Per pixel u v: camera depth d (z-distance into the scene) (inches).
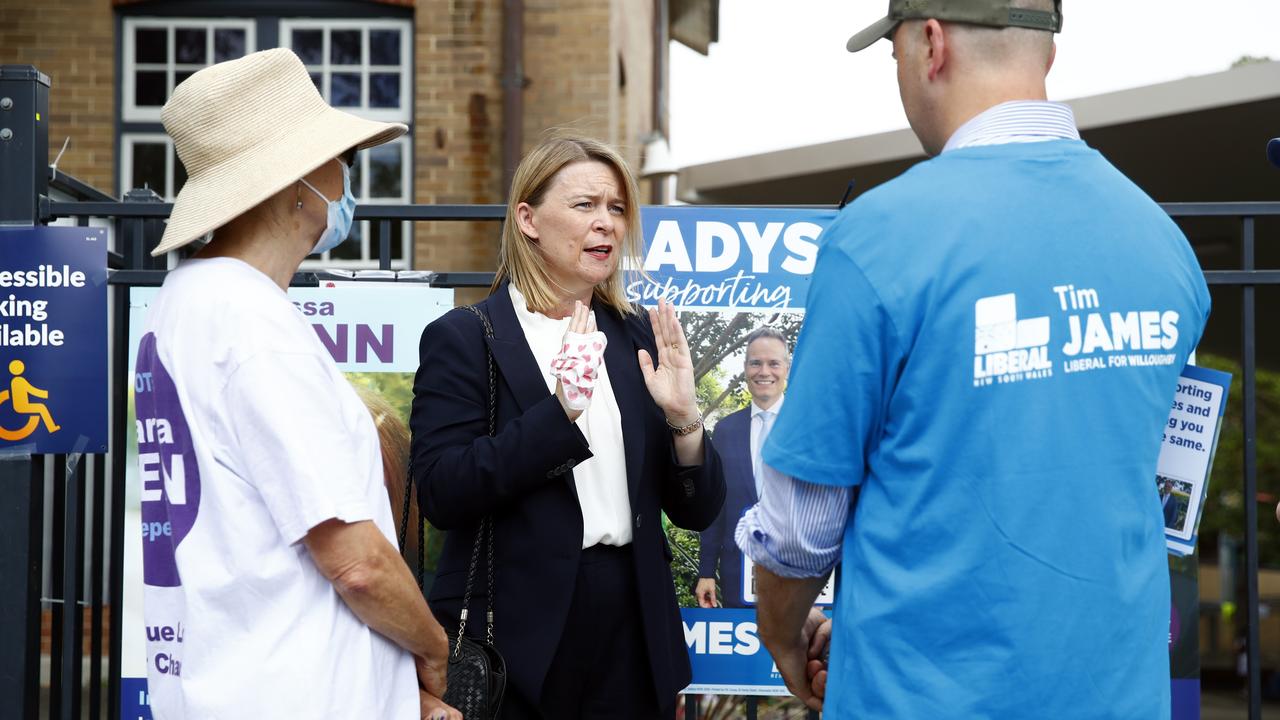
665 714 92.6
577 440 87.1
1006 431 62.4
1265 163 279.3
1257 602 113.2
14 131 114.2
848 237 65.4
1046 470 62.2
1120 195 66.5
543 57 298.4
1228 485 655.1
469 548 92.7
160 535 74.4
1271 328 336.2
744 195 323.0
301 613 69.2
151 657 74.5
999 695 61.7
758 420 118.3
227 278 72.1
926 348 63.1
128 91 289.1
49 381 113.2
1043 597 61.7
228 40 293.1
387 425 117.9
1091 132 261.6
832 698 67.2
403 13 295.4
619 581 92.7
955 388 62.8
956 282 63.0
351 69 296.4
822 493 67.5
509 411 93.4
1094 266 64.2
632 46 380.8
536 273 97.8
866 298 64.1
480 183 293.0
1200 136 261.9
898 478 64.8
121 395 119.4
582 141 99.4
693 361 118.6
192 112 75.0
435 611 92.6
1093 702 61.7
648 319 105.7
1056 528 62.1
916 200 64.8
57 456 120.6
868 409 65.1
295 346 70.4
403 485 117.7
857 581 66.2
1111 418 63.4
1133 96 246.5
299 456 68.1
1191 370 77.2
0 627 111.3
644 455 94.9
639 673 93.0
